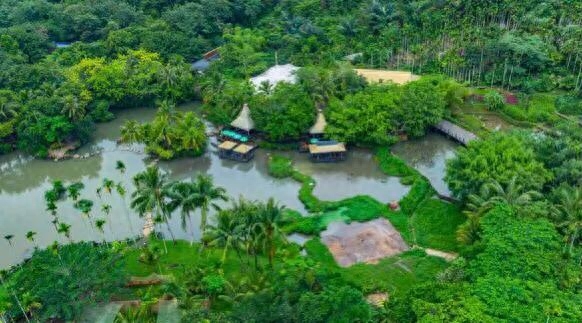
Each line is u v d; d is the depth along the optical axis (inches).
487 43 5634.8
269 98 4899.1
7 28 6574.8
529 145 3964.1
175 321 2849.4
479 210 3316.9
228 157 4773.6
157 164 4726.9
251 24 7239.2
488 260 2869.1
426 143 4896.7
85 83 5536.4
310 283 2844.5
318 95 4980.3
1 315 2886.3
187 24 6707.7
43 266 3031.5
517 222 3097.9
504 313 2527.1
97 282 2928.2
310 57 6176.2
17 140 5027.1
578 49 5413.4
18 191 4566.9
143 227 3914.9
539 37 5738.2
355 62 6122.1
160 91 5654.5
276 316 2529.5
